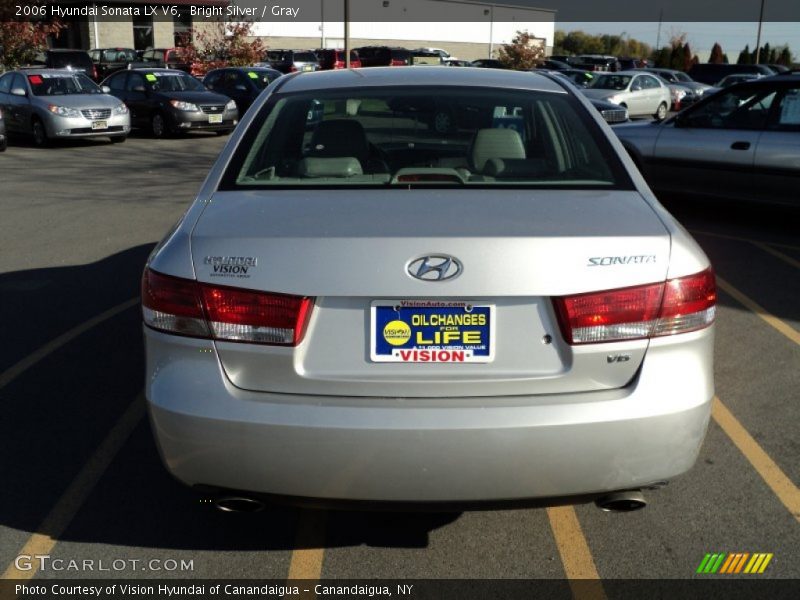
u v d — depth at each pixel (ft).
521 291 8.33
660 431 8.50
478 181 10.44
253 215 9.23
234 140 11.16
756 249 25.68
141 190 38.24
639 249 8.57
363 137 11.45
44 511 11.11
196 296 8.61
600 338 8.48
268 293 8.45
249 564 10.03
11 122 58.59
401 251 8.32
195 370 8.66
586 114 11.75
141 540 10.50
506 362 8.53
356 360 8.53
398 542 10.44
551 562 10.04
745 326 18.44
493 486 8.41
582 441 8.35
